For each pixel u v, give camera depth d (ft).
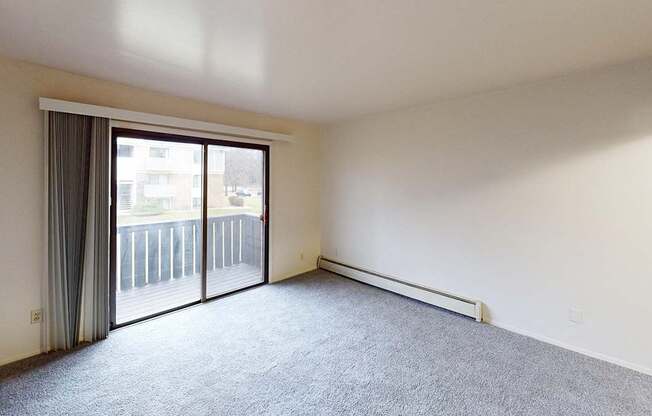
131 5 5.08
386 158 12.74
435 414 5.99
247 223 13.03
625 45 6.51
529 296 9.12
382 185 12.94
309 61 7.43
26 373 7.06
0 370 7.14
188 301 11.27
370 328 9.54
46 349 7.91
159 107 9.91
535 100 8.79
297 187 14.57
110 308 9.29
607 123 7.67
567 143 8.29
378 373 7.28
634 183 7.37
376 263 13.35
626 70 7.38
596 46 6.56
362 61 7.38
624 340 7.62
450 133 10.70
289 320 10.05
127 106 9.21
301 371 7.33
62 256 8.03
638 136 7.29
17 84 7.38
